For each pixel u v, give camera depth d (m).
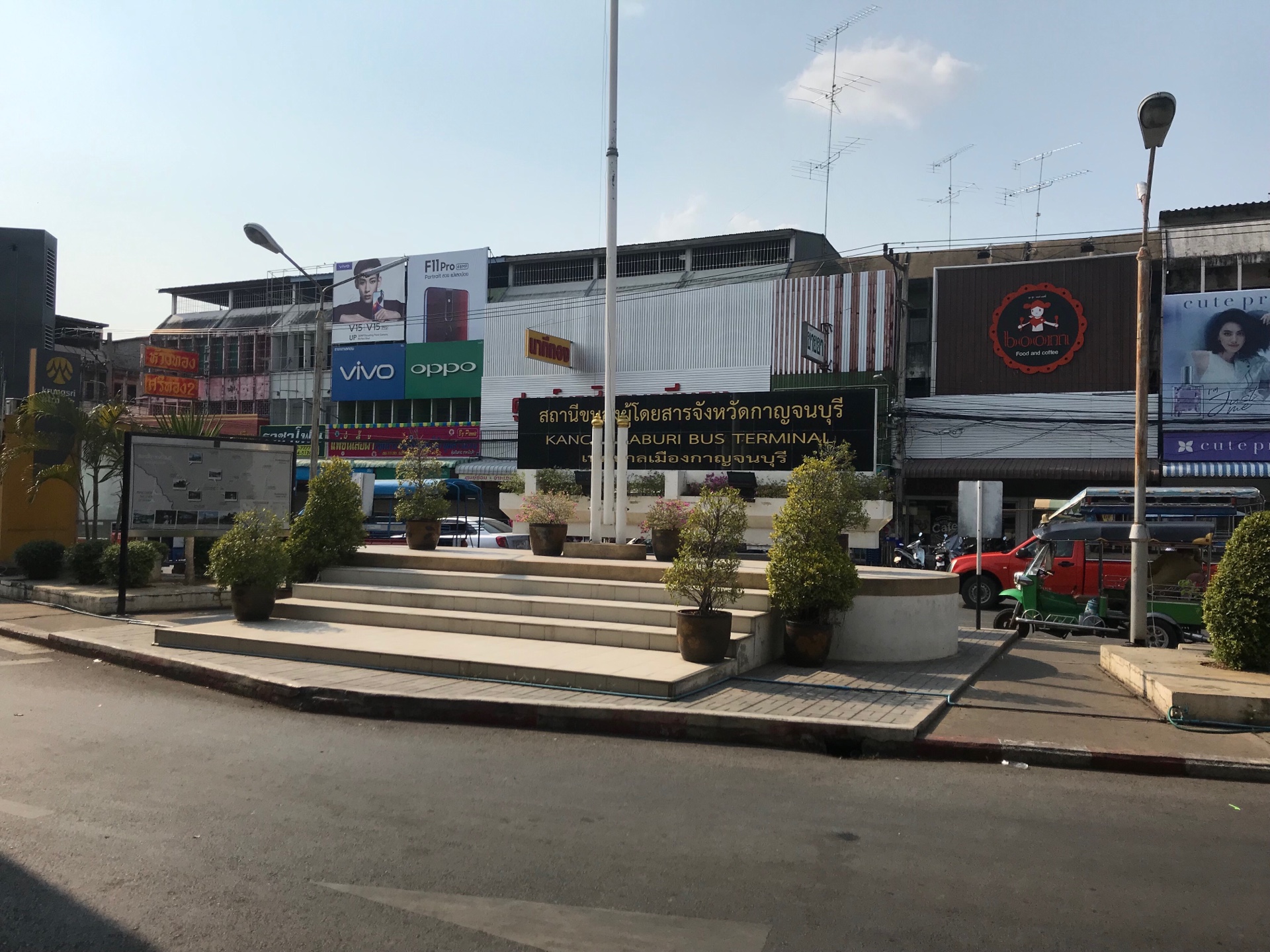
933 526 31.17
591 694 7.90
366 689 7.91
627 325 36.25
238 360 45.75
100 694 8.47
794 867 4.50
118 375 46.34
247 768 6.10
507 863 4.48
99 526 20.50
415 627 10.58
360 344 41.88
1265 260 27.48
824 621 9.85
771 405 16.05
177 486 13.84
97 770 5.98
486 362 39.44
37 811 5.15
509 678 8.36
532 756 6.57
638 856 4.60
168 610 13.77
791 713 7.32
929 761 6.72
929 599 10.38
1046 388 29.69
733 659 8.98
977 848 4.81
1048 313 29.62
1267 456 26.69
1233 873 4.51
